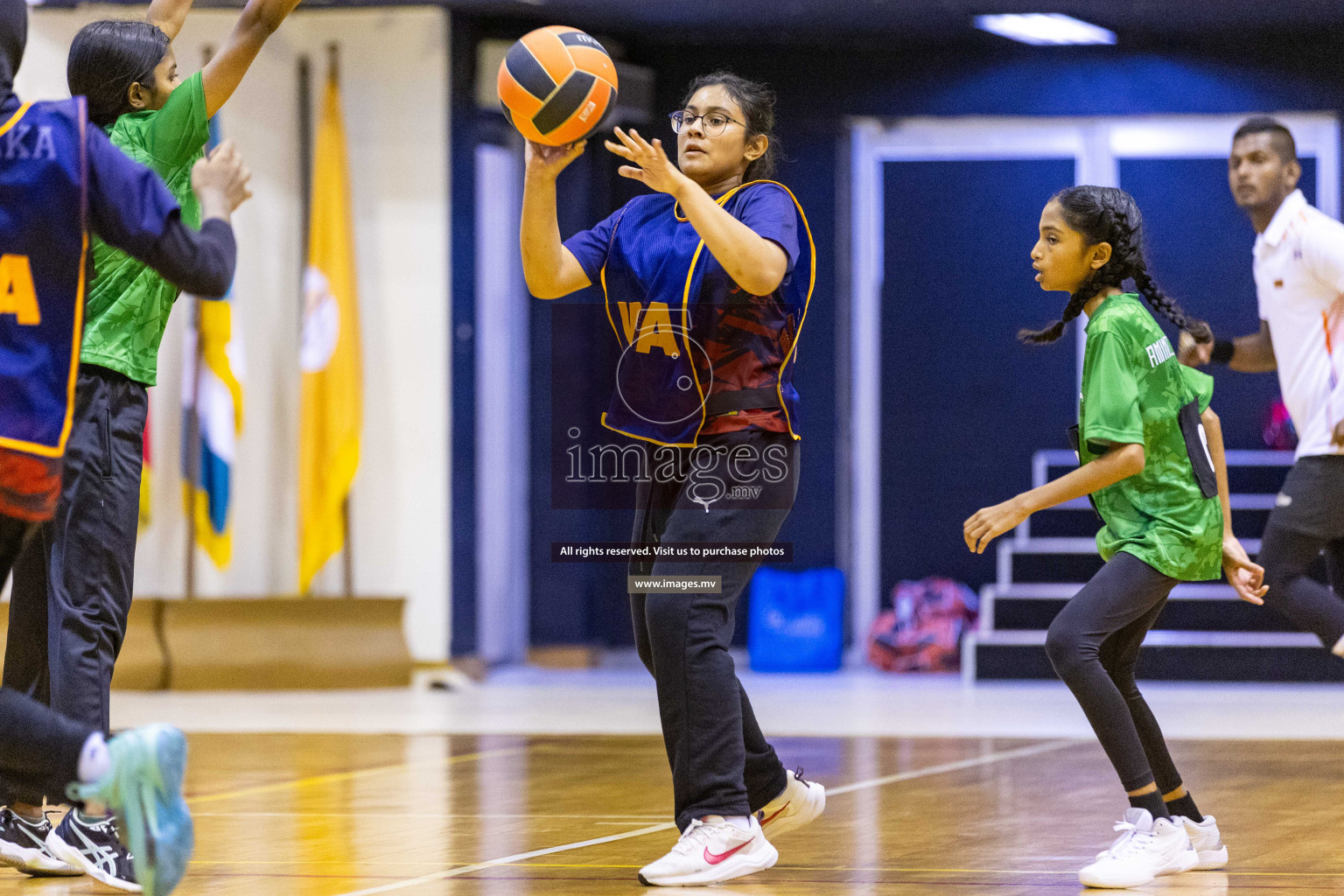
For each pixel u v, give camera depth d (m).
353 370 15.15
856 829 6.85
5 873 6.00
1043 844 6.42
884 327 18.06
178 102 5.60
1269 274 9.02
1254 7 16.09
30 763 4.39
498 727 11.75
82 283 4.41
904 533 18.00
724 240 5.14
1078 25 16.73
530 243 5.72
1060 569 16.61
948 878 5.67
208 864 6.05
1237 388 17.67
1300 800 7.73
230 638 14.97
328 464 15.06
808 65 17.70
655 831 6.88
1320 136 17.31
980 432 17.92
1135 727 6.04
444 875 5.77
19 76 15.16
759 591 16.98
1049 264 6.20
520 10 15.98
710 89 5.88
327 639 15.12
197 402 14.87
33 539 5.91
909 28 16.91
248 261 15.48
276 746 10.52
